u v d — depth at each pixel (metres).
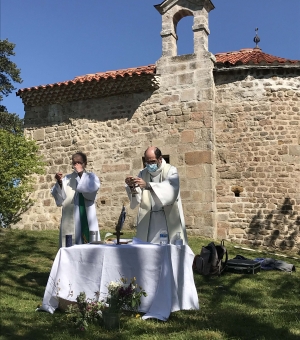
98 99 13.05
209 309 5.41
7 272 7.30
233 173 11.46
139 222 5.80
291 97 11.37
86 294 4.98
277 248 10.94
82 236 6.25
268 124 11.33
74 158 6.23
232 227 11.32
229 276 7.57
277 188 11.12
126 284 4.82
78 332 4.27
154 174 5.78
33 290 6.25
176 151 11.82
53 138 13.52
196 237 11.18
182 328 4.40
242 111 11.55
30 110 13.98
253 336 4.21
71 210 6.31
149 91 12.39
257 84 11.52
